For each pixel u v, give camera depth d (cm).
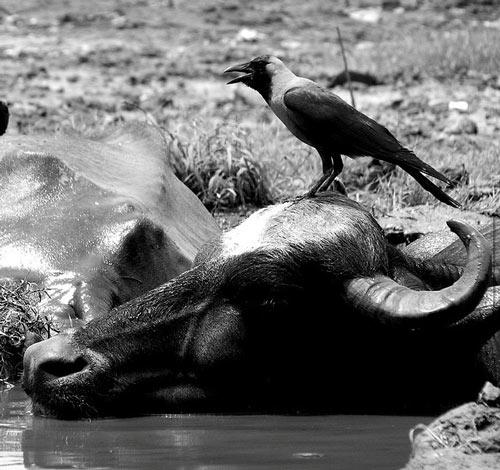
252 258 1289
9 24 4841
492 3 5772
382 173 2255
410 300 1248
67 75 3791
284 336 1310
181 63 4103
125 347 1301
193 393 1319
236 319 1301
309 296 1297
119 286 1653
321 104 1398
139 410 1312
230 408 1331
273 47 4466
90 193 1728
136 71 3928
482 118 3033
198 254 1348
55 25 4856
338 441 1173
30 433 1218
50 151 1789
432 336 1313
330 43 4597
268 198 2200
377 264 1305
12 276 1639
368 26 5091
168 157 2055
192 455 1117
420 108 3155
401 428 1244
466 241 1230
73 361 1289
